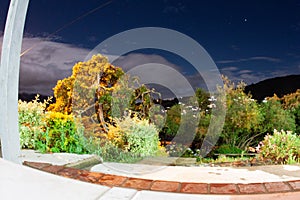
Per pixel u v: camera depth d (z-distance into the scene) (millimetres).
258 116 6387
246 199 3111
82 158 4574
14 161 3545
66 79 6461
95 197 3041
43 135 5250
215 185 3443
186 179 3828
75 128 5359
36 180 3234
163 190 3291
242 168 4398
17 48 3512
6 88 3496
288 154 5055
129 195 3119
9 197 2848
